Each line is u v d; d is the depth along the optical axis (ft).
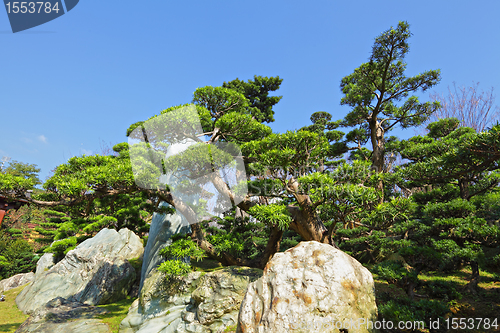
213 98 36.29
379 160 50.08
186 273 30.12
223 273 29.50
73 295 45.29
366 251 43.78
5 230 95.61
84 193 27.04
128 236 56.90
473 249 26.55
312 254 20.36
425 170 28.55
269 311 18.22
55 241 63.87
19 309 46.01
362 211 28.25
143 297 35.68
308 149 29.84
